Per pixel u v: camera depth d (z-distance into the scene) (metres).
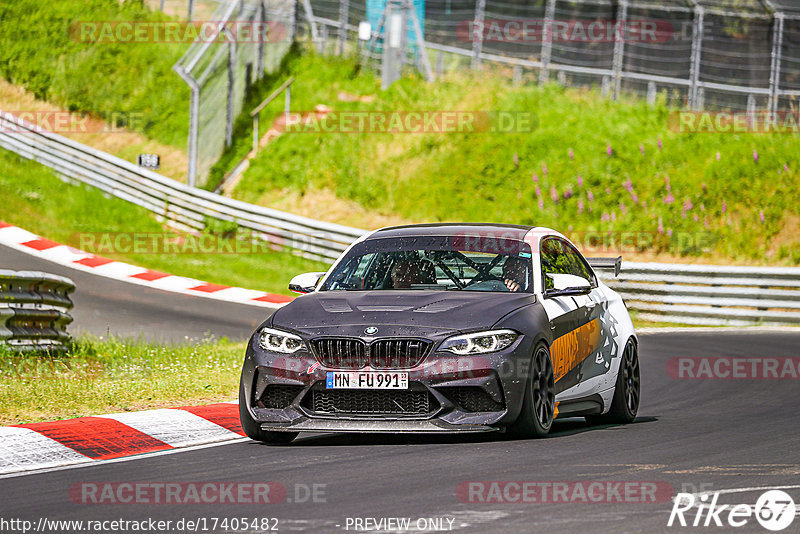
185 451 27.66
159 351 48.91
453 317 27.98
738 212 100.50
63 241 93.25
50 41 122.44
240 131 109.19
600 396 32.59
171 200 99.19
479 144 107.00
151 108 114.88
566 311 30.78
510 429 28.16
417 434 29.77
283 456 26.36
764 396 40.50
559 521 18.69
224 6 120.25
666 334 68.50
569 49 119.31
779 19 118.19
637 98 114.75
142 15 123.62
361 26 115.12
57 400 34.50
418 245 32.19
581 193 102.19
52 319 45.12
